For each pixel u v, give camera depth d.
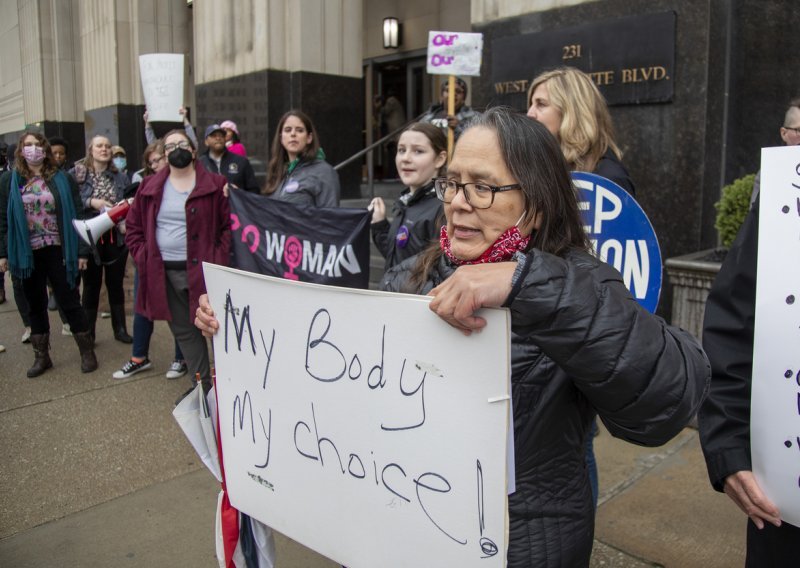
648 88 4.53
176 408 1.83
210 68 9.23
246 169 6.23
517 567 1.34
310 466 1.51
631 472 3.49
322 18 8.35
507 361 1.17
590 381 1.19
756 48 4.57
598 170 2.58
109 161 6.43
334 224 3.60
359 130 8.83
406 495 1.34
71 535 3.10
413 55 11.67
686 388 1.20
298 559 2.91
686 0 4.33
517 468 1.35
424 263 1.66
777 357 1.56
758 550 1.69
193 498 3.43
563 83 2.62
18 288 5.46
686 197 4.47
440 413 1.27
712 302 1.78
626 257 2.33
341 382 1.42
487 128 1.37
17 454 3.91
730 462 1.65
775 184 1.56
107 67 12.53
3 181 4.92
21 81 16.70
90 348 5.30
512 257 1.37
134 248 4.41
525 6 5.19
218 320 1.70
